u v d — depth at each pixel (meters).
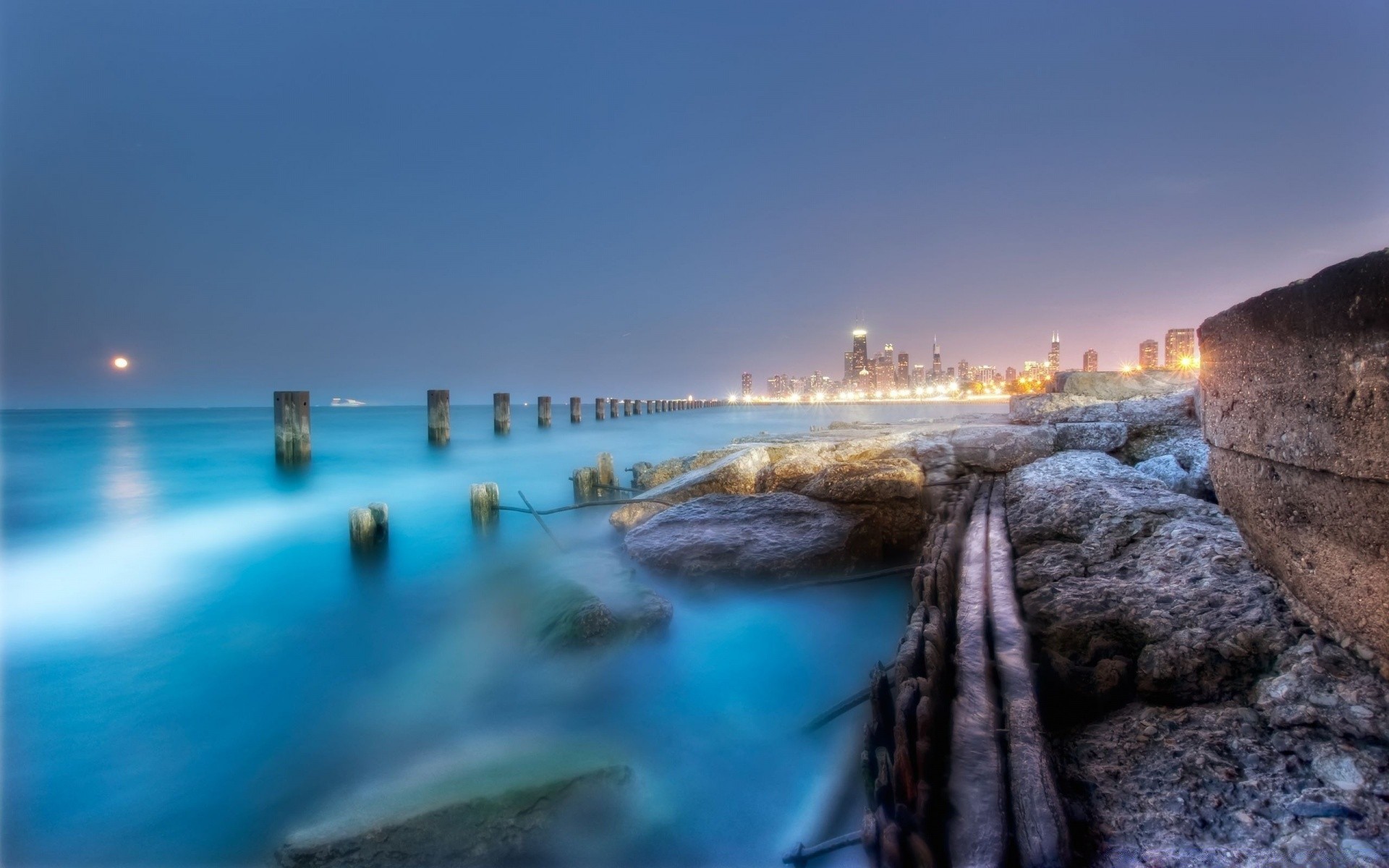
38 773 5.33
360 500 16.66
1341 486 2.74
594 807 4.32
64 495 16.59
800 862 3.96
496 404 33.69
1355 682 2.89
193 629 8.41
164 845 4.69
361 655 7.54
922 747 2.98
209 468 21.17
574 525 13.57
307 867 3.73
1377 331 2.40
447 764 5.11
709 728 5.65
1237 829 2.51
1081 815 2.80
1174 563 4.80
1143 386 16.17
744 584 8.33
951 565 5.66
